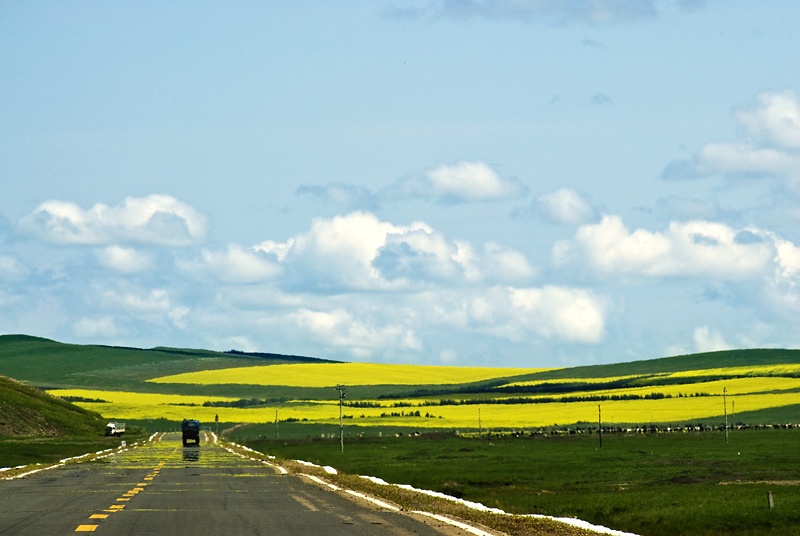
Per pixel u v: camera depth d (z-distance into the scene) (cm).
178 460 10100
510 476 10544
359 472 10225
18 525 3450
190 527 3450
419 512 4228
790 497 6506
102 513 3941
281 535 3250
